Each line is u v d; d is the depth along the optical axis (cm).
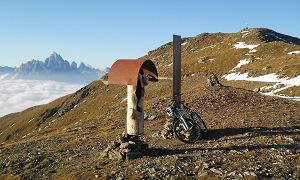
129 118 1738
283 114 2516
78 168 1727
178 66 1998
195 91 3931
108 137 2581
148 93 9631
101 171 1599
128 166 1592
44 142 2938
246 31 15812
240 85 7375
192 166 1447
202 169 1384
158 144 1925
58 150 2327
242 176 1255
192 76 11081
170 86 9481
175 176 1356
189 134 1905
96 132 3203
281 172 1273
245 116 2494
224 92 3588
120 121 3728
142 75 1730
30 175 1802
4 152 2619
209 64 11694
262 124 2173
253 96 3416
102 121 4147
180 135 1945
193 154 1622
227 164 1417
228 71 10262
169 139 2006
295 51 10338
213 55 12781
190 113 1973
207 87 3988
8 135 19550
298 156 1420
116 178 1460
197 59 13600
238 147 1666
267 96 3525
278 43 11569
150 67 1817
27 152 2444
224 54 12288
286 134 1877
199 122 1995
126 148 1712
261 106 2939
